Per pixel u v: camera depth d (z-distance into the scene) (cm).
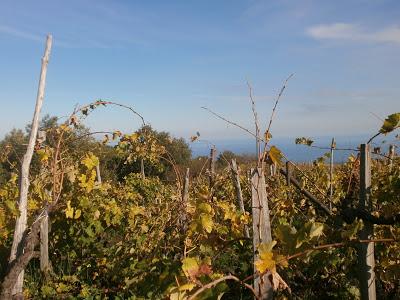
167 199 523
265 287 217
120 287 430
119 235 530
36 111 355
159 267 348
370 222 289
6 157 550
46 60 348
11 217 432
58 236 505
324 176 457
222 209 363
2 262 456
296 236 208
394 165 448
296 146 457
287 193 511
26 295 423
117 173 1077
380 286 360
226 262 387
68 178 423
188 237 329
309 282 375
